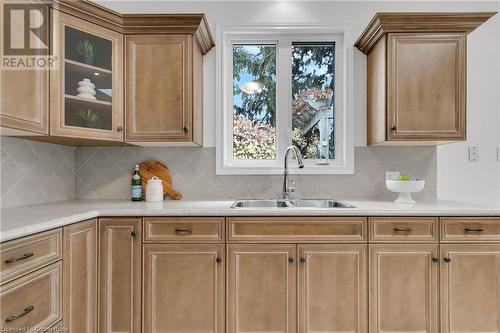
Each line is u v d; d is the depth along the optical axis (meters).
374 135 2.20
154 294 1.72
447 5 2.37
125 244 1.73
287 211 1.70
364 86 2.36
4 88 1.37
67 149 2.28
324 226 1.72
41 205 1.93
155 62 1.99
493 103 2.38
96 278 1.71
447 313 1.70
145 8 2.36
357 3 2.37
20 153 1.85
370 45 2.21
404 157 2.37
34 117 1.56
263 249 1.72
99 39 1.90
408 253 1.71
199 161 2.36
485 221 1.71
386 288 1.71
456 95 1.97
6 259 1.13
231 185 2.36
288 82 2.41
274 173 2.34
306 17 2.37
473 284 1.70
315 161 2.43
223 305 1.72
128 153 2.36
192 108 2.00
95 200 2.27
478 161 2.38
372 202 2.07
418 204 1.96
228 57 2.42
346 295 1.71
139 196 2.23
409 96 1.99
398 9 2.36
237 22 2.36
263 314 1.72
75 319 1.53
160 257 1.72
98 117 1.92
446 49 1.98
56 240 1.41
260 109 2.44
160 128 1.99
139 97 1.99
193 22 1.94
